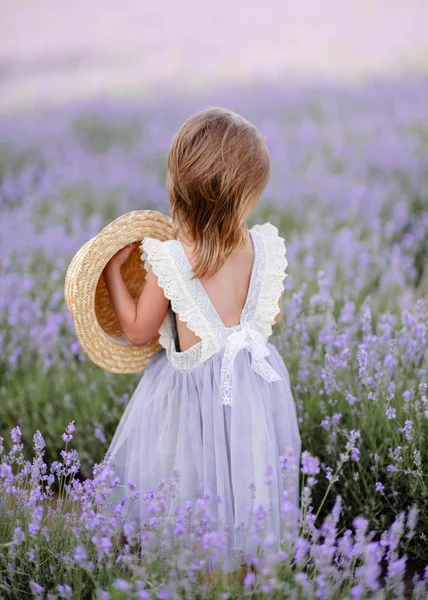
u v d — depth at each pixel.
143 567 1.91
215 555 1.87
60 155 8.98
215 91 11.64
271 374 2.30
